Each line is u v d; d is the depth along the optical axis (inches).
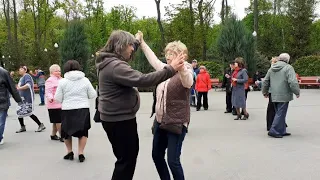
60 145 287.9
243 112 403.9
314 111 443.2
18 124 404.5
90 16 1690.5
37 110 541.3
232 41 881.5
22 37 1736.0
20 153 262.2
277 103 301.0
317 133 309.9
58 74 297.1
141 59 949.2
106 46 130.9
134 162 133.9
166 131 156.9
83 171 212.7
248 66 879.7
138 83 121.1
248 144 273.4
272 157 233.5
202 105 546.3
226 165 216.7
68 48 1019.9
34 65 1272.1
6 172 214.4
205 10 1231.5
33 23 1768.0
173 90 150.9
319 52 1280.8
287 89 294.5
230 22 908.0
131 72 122.7
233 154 243.3
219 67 1044.5
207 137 303.3
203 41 1209.4
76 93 231.3
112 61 126.0
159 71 122.6
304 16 1249.4
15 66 1339.8
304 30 1248.2
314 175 194.4
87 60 1043.3
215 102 602.2
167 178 166.2
